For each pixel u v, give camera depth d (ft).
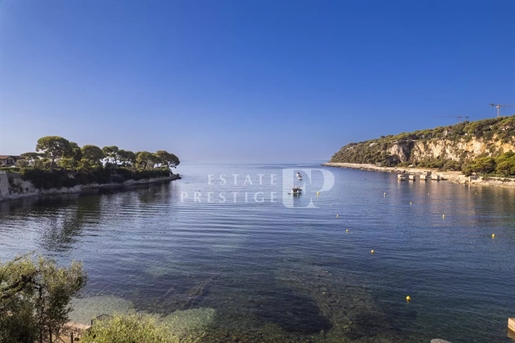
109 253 119.34
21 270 47.09
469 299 78.02
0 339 39.14
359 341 60.95
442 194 310.45
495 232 149.89
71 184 354.33
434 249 121.29
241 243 131.54
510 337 61.72
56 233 154.30
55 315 47.83
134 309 73.77
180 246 127.85
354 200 278.26
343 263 105.29
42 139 331.77
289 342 60.54
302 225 169.27
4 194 273.75
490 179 394.93
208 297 80.12
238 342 60.39
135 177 488.44
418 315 70.38
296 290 83.87
